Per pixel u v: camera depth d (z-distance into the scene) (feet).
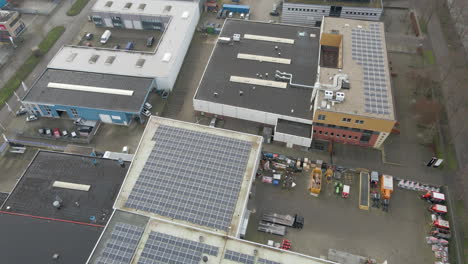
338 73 355.56
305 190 317.63
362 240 286.46
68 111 367.25
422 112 368.27
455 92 390.42
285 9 463.42
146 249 232.53
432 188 313.53
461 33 459.32
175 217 252.83
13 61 439.22
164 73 391.45
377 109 323.37
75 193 283.18
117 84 380.37
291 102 354.74
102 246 233.96
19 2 525.75
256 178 324.39
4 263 247.09
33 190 285.23
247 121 366.84
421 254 278.87
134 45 461.37
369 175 321.93
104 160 304.91
